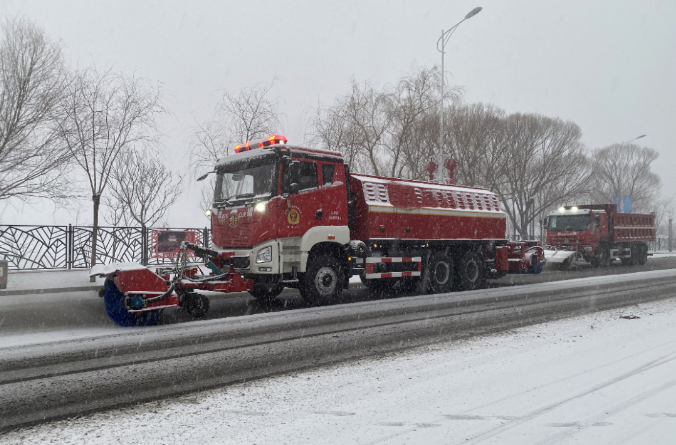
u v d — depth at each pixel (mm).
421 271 12766
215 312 9727
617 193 52219
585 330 7852
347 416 4121
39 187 14820
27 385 5051
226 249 10383
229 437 3703
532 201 30609
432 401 4484
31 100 14188
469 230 13875
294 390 4883
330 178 10766
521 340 7168
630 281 15797
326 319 8828
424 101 21984
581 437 3621
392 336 7477
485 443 3531
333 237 10609
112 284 8398
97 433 3820
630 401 4383
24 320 8766
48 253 16438
